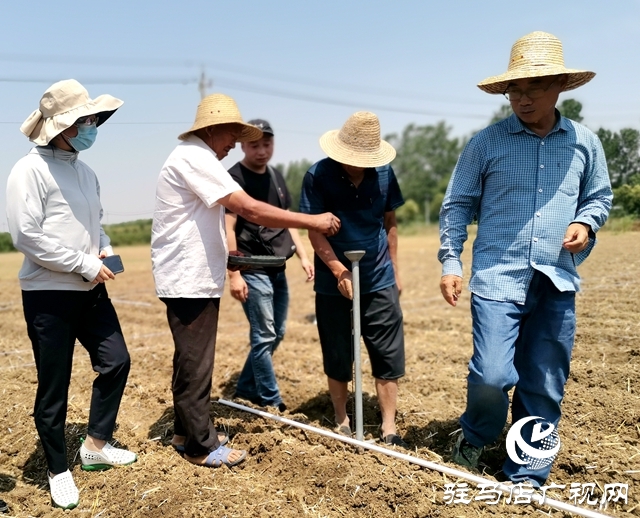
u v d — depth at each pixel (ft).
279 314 16.21
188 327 11.79
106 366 11.59
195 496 10.83
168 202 11.64
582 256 11.65
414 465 11.43
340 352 14.10
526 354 11.57
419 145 227.61
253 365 15.44
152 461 12.26
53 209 10.82
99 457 11.89
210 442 12.13
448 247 11.75
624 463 11.80
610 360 17.90
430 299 32.27
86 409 15.11
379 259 13.58
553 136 11.01
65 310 10.94
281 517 10.19
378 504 10.43
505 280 11.14
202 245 11.64
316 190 13.44
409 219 170.60
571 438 12.94
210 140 12.09
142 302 35.27
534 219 11.00
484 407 11.16
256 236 15.44
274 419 13.65
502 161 11.16
